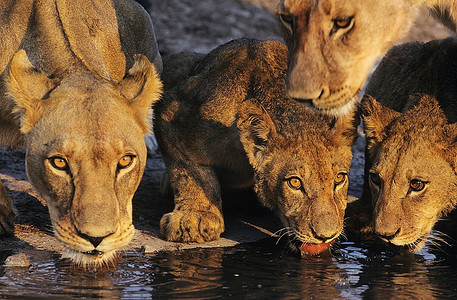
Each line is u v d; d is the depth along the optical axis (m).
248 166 11.56
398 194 10.34
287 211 10.16
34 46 10.19
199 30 23.25
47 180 8.73
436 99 11.16
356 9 9.62
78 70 9.53
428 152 10.39
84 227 8.38
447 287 9.31
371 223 11.55
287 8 9.77
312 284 9.27
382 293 9.02
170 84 13.26
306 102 9.79
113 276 9.34
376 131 10.77
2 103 10.13
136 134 9.06
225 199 12.98
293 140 10.27
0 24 10.48
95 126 8.66
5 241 10.64
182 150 11.64
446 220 11.68
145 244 10.78
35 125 8.90
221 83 11.55
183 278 9.34
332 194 10.10
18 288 8.77
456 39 12.06
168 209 12.56
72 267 9.63
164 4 24.70
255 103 10.41
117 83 9.61
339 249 10.88
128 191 8.93
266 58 11.48
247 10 24.81
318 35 9.62
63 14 10.38
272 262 10.16
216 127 11.35
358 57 9.81
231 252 10.61
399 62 12.55
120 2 12.07
